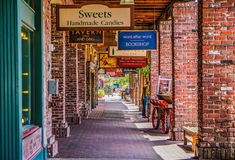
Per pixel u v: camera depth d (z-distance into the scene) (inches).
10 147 267.0
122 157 416.8
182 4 551.5
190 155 428.8
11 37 267.0
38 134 332.8
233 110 387.9
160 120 710.5
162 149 471.2
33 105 342.0
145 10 687.7
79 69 922.1
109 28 421.1
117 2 611.8
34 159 311.7
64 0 525.7
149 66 845.8
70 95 768.3
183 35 552.7
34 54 342.3
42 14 346.3
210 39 387.9
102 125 759.7
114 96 2775.6
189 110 551.2
